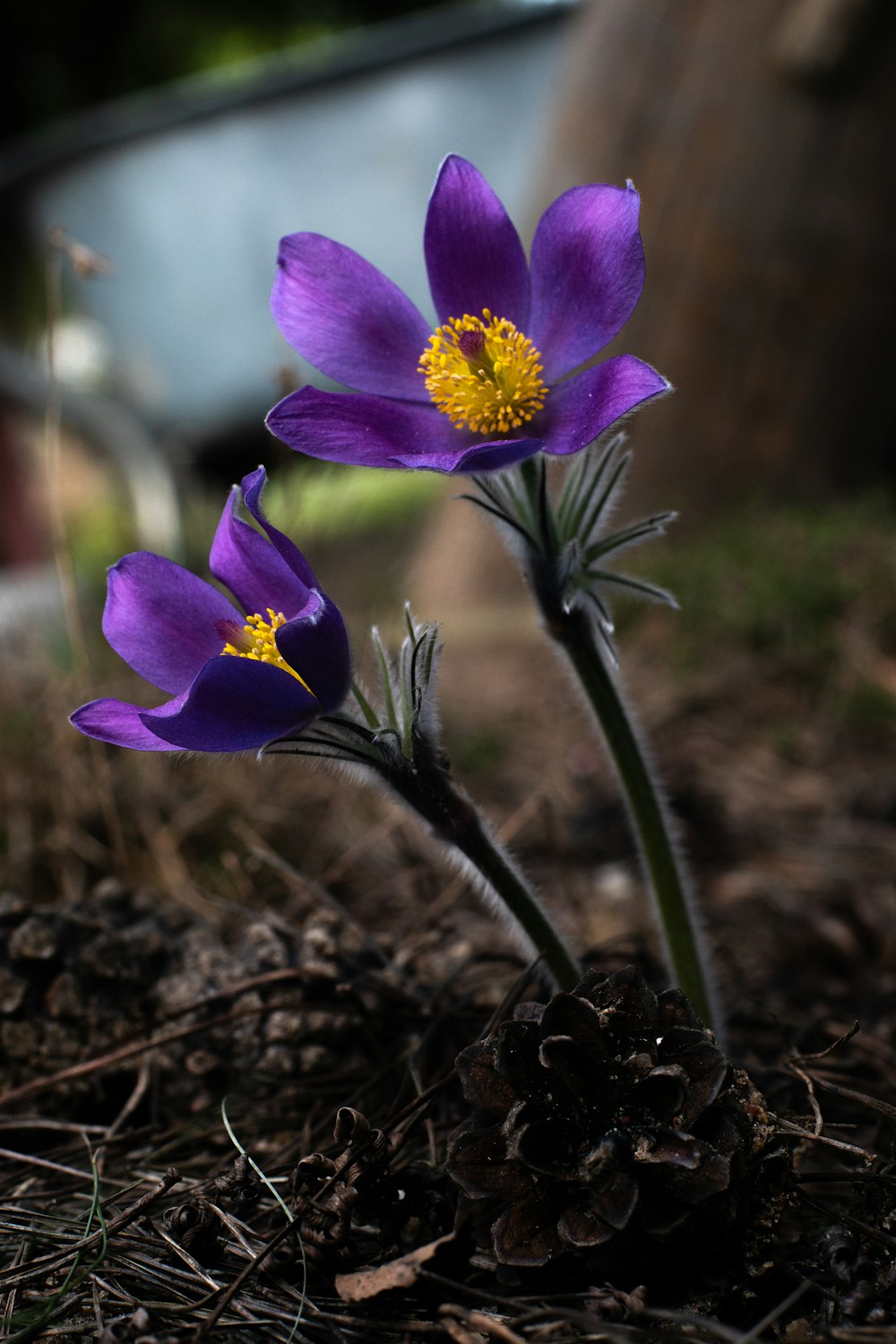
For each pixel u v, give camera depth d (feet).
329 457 0.96
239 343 3.45
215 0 5.79
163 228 3.43
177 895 1.47
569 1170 0.90
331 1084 1.11
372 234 3.46
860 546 2.26
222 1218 0.97
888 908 1.44
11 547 3.13
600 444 1.01
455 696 2.23
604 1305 0.88
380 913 1.40
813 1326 0.88
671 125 2.43
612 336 0.96
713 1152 0.88
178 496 2.93
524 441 0.90
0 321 3.51
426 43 3.23
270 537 0.91
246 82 3.28
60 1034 1.12
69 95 5.82
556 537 1.01
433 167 3.39
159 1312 0.91
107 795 1.44
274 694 0.91
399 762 0.97
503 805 1.79
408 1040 1.12
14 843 1.52
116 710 0.94
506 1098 0.93
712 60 2.37
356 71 3.28
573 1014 0.92
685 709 2.05
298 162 3.36
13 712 1.76
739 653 2.17
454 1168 0.91
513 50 3.25
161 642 0.97
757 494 2.50
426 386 0.99
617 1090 0.91
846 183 2.38
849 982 1.33
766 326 2.47
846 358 2.50
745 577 2.26
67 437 3.05
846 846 1.60
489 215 0.99
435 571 2.77
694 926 1.10
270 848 1.56
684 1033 0.92
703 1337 0.87
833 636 2.10
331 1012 1.12
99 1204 1.01
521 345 0.98
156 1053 1.12
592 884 1.55
